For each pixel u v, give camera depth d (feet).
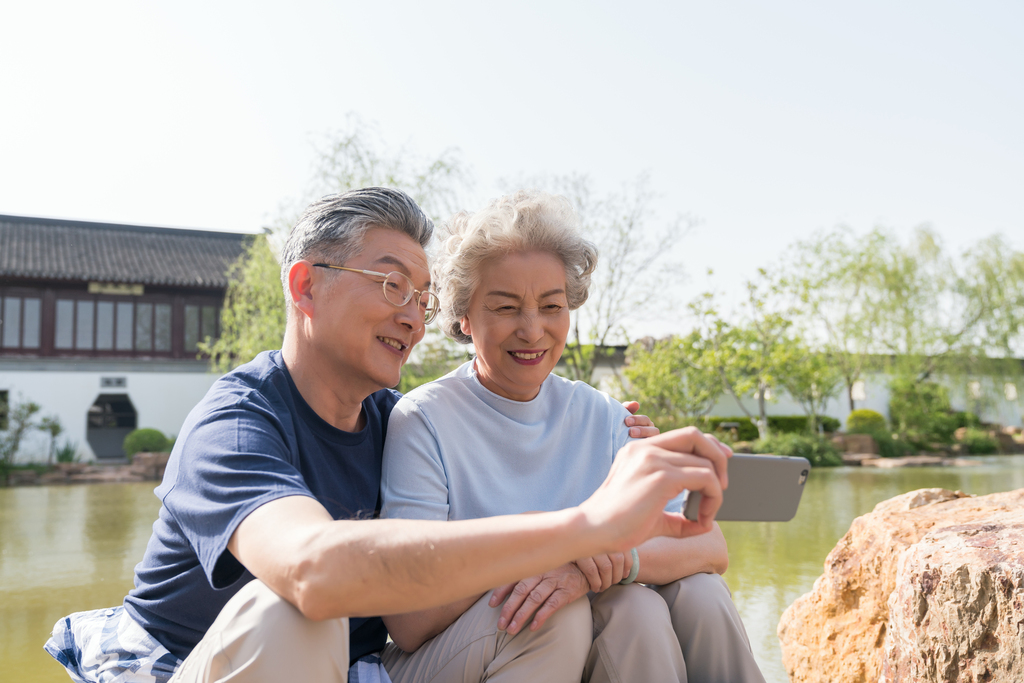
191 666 3.21
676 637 4.08
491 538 2.83
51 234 62.59
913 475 36.58
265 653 2.95
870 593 6.55
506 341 4.96
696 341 45.09
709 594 4.23
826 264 56.95
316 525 2.93
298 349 4.43
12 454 47.29
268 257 47.65
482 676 3.91
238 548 3.12
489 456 4.97
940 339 61.52
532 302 4.93
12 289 56.70
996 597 4.39
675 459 3.01
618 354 50.03
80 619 4.53
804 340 52.19
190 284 59.41
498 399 5.08
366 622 4.51
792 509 3.68
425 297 4.50
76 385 55.93
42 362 55.26
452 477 4.79
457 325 5.45
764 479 3.56
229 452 3.48
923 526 6.30
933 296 61.57
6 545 18.07
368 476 4.70
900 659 5.15
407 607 2.83
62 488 37.14
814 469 42.70
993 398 64.13
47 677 8.34
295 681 2.98
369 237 4.28
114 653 4.05
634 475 2.97
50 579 13.93
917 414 59.98
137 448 51.37
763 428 50.42
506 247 4.89
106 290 58.90
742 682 4.16
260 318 47.42
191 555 3.80
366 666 4.25
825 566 7.11
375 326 4.28
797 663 7.19
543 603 3.83
